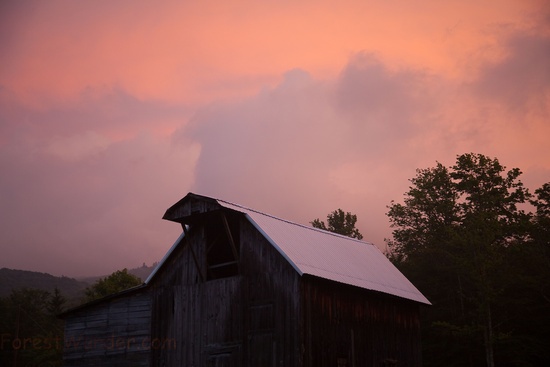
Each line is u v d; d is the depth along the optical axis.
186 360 33.75
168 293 35.44
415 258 66.94
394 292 37.34
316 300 32.00
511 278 55.38
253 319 32.03
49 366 78.44
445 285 62.34
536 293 56.97
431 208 67.69
